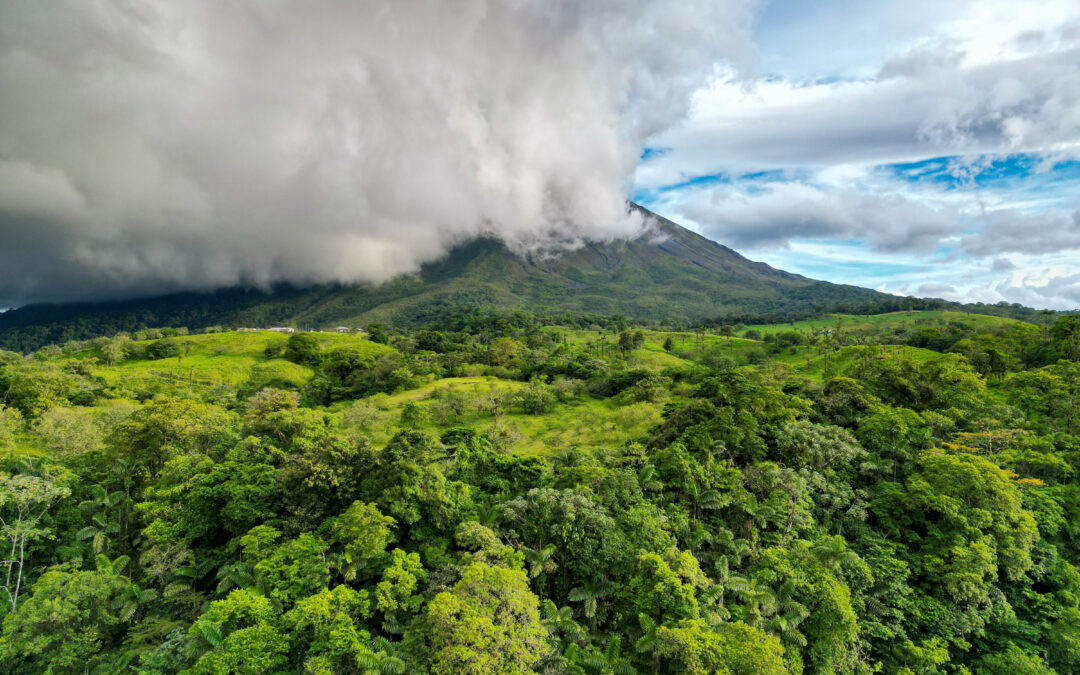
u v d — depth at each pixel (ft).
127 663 117.80
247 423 213.05
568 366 449.06
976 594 133.59
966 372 271.69
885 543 153.79
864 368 310.65
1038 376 254.47
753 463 181.47
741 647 99.19
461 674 87.40
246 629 104.78
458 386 400.88
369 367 488.02
